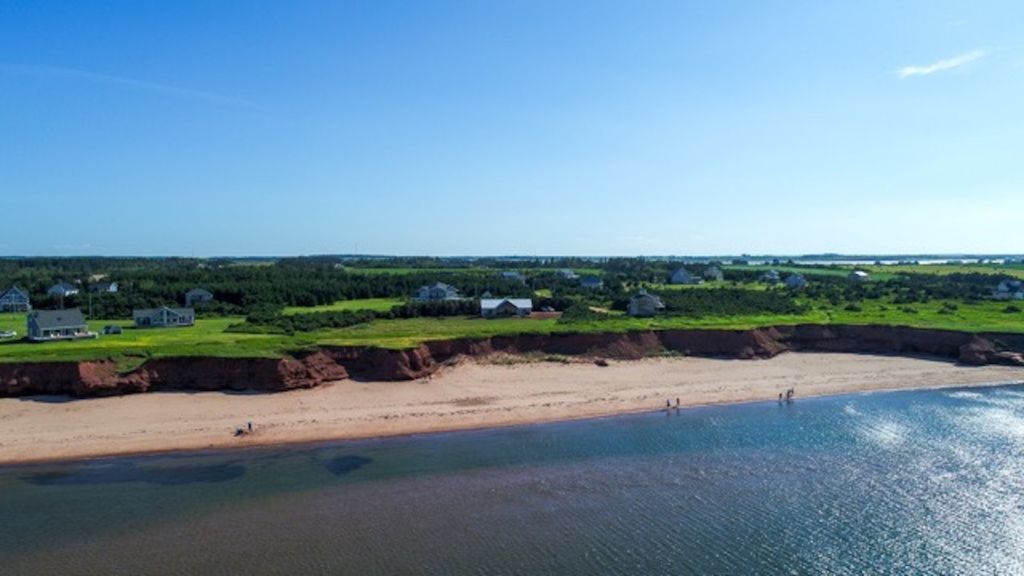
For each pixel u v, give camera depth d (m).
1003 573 32.94
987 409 63.62
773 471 46.53
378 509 39.84
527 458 49.16
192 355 63.03
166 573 32.44
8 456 47.88
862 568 33.22
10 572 32.53
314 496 41.69
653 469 46.97
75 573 32.50
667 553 34.59
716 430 56.56
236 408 58.72
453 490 42.88
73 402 58.25
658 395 67.56
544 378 71.88
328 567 33.00
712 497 41.91
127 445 50.34
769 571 32.88
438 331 82.12
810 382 74.12
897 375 77.75
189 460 47.91
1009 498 41.66
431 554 34.34
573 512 39.56
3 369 58.84
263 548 34.91
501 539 36.03
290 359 64.88
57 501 40.75
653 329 84.50
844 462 48.44
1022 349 85.06
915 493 42.44
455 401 63.25
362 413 59.03
